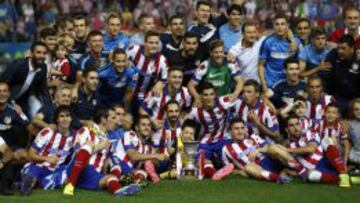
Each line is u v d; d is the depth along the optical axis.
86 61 17.20
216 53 17.20
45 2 33.34
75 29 17.64
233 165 16.23
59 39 17.61
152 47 17.20
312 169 15.51
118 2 35.88
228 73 17.45
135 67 17.23
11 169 14.46
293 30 19.34
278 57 17.88
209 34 18.14
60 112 14.92
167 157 15.97
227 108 16.75
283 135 17.06
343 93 17.84
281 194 14.30
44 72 16.47
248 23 17.89
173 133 16.38
